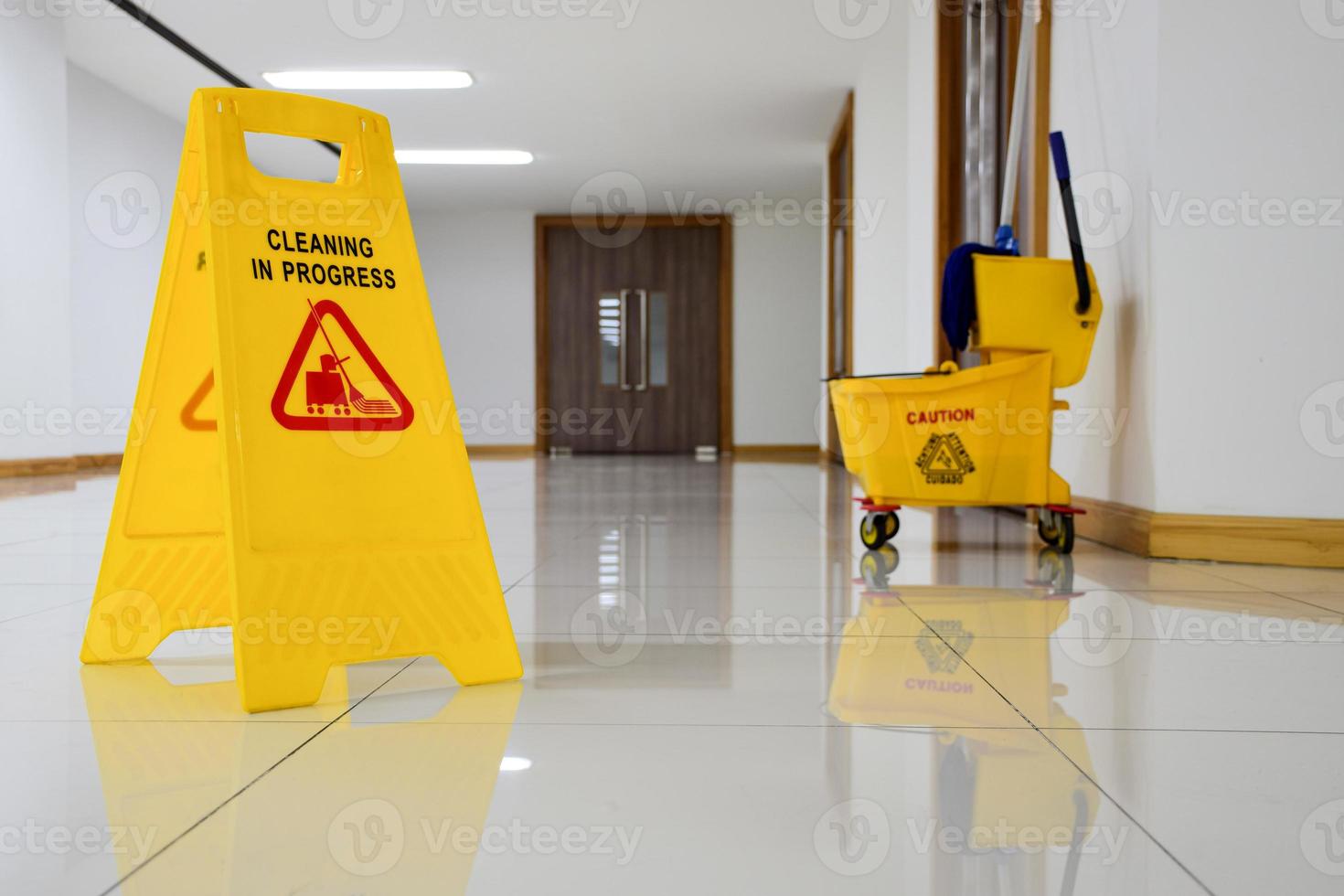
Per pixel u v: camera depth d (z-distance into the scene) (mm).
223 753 876
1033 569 2047
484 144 7562
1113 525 2404
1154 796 764
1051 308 2271
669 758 859
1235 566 2088
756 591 1779
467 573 1142
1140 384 2260
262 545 1050
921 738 914
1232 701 1038
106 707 1035
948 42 4301
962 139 4301
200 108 1118
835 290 7391
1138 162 2254
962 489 2340
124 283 6629
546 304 10312
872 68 5586
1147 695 1064
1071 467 2779
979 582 1864
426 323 1191
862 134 5949
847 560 2207
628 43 5570
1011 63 3689
